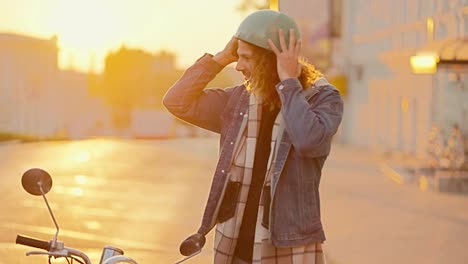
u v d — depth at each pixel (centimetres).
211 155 4641
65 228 1661
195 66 550
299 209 508
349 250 1503
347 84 5922
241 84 552
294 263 510
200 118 550
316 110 504
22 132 8512
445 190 2680
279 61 505
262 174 521
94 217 1833
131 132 10719
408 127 4459
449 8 3662
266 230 512
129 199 2220
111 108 10794
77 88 9994
